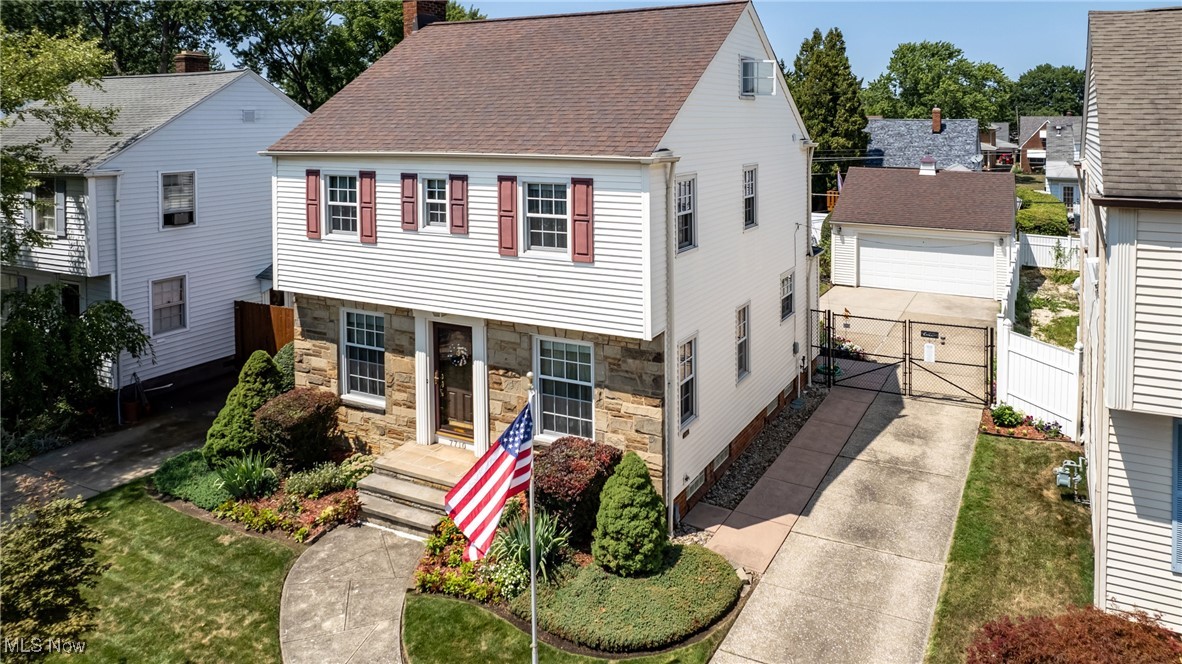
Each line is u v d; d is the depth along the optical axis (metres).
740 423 18.16
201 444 19.64
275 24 44.34
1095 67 11.88
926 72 100.06
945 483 16.48
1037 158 93.69
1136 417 11.19
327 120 17.97
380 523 15.26
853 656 11.33
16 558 10.23
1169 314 10.33
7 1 38.09
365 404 17.67
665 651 11.55
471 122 15.98
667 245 13.98
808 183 22.03
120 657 11.81
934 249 34.56
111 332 20.38
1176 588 11.27
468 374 16.66
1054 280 35.84
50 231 22.22
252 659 11.71
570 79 16.41
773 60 18.83
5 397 19.61
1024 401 19.66
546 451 14.27
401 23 46.44
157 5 42.12
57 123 20.95
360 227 16.73
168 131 23.09
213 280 24.98
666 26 17.19
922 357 25.59
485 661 11.45
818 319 23.77
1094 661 8.59
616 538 12.79
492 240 15.16
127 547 14.75
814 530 14.80
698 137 15.19
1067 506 15.19
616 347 14.42
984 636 10.76
